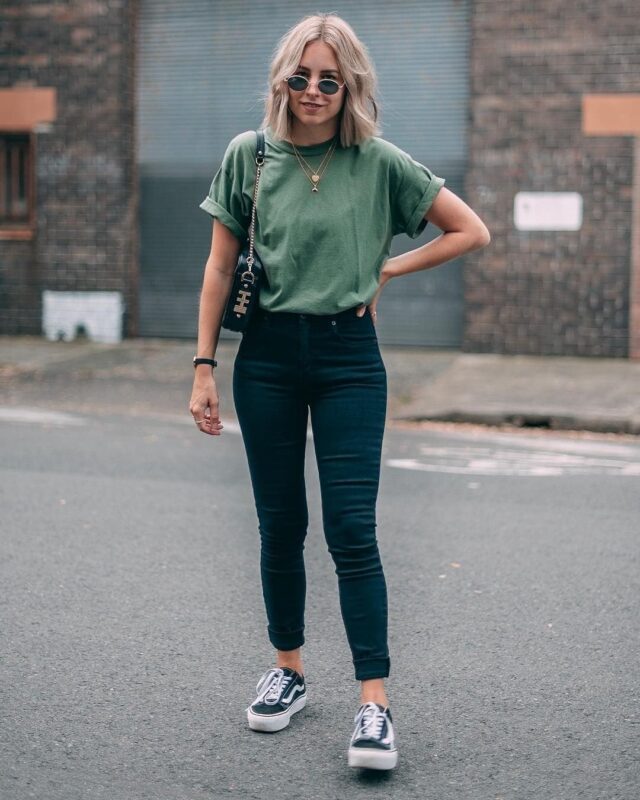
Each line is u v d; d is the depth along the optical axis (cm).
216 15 1494
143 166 1534
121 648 420
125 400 1128
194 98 1510
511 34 1380
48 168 1542
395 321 1465
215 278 336
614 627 452
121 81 1513
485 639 436
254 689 382
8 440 884
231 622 452
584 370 1295
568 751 334
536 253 1397
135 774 316
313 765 323
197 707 366
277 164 322
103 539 581
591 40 1362
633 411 1040
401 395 1146
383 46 1439
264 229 323
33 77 1537
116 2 1507
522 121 1386
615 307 1382
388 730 317
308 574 524
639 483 751
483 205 1404
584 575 527
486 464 821
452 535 602
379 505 673
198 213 1522
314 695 377
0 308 1570
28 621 450
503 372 1284
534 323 1404
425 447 898
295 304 321
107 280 1536
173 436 918
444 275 1445
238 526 612
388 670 327
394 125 1443
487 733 347
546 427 1029
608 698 376
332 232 319
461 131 1425
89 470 762
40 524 611
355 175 322
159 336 1548
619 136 1363
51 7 1523
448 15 1416
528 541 590
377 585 324
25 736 341
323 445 327
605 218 1376
